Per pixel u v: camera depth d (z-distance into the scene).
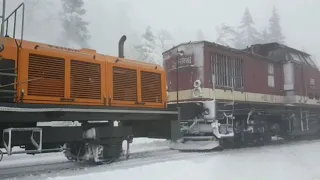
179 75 13.80
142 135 11.16
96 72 9.11
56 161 10.31
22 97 7.51
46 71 8.02
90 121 9.43
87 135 8.94
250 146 14.77
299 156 10.98
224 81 13.88
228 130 13.11
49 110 7.78
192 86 13.29
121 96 9.66
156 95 10.79
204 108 12.77
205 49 13.31
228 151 12.35
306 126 18.58
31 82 7.71
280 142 17.31
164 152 12.27
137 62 10.56
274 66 17.20
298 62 18.22
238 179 7.49
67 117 8.35
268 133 15.92
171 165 8.54
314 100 19.58
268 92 16.38
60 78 8.26
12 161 10.40
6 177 7.55
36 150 7.70
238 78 14.58
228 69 14.15
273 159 10.11
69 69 8.46
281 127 17.25
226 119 13.31
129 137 10.00
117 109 9.37
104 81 9.27
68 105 8.29
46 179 6.95
